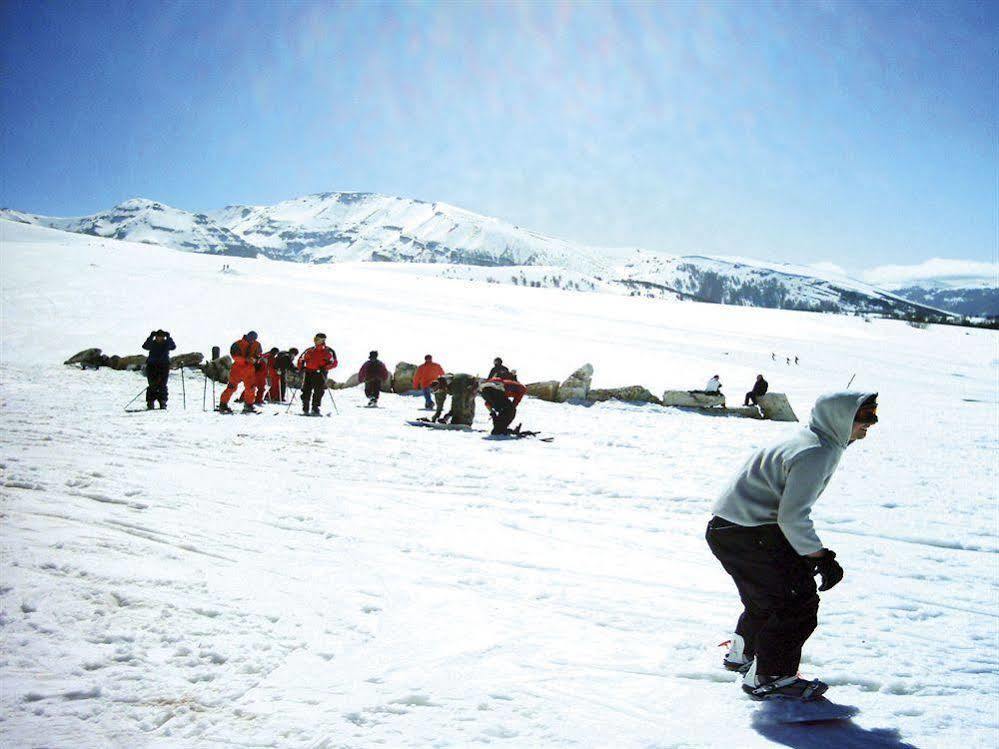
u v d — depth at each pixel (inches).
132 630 146.2
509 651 149.3
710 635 160.7
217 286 2346.2
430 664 141.3
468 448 436.5
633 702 129.1
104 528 216.2
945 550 251.1
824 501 332.2
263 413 586.9
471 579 193.2
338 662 140.4
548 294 4146.2
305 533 229.3
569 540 238.5
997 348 2938.0
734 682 138.6
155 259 4739.2
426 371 675.4
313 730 114.5
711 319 3467.0
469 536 237.8
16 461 310.8
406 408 677.3
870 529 278.5
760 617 136.9
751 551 132.4
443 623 162.7
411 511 268.7
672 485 337.1
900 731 121.6
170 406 609.9
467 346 1748.3
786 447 130.0
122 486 273.6
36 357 1198.3
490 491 312.7
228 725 115.0
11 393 628.7
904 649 159.2
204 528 225.3
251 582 181.0
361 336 1721.2
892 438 644.1
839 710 127.4
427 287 3961.6
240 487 289.3
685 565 213.2
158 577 176.7
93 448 359.6
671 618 170.6
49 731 110.2
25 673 126.6
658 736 117.2
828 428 128.9
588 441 489.1
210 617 157.4
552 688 133.4
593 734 117.1
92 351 990.4
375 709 122.3
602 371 1585.9
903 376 1984.5
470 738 114.0
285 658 140.5
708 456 432.8
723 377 1631.4
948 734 120.6
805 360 2194.9
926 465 462.0
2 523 213.3
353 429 498.3
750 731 119.9
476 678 136.1
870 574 219.3
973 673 146.6
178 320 1668.3
